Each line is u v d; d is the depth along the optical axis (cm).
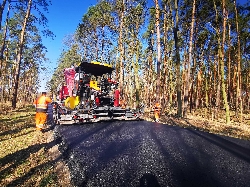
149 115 1670
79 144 662
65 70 1295
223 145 708
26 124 994
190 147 657
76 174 435
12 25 2495
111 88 1191
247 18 1738
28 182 391
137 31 2228
